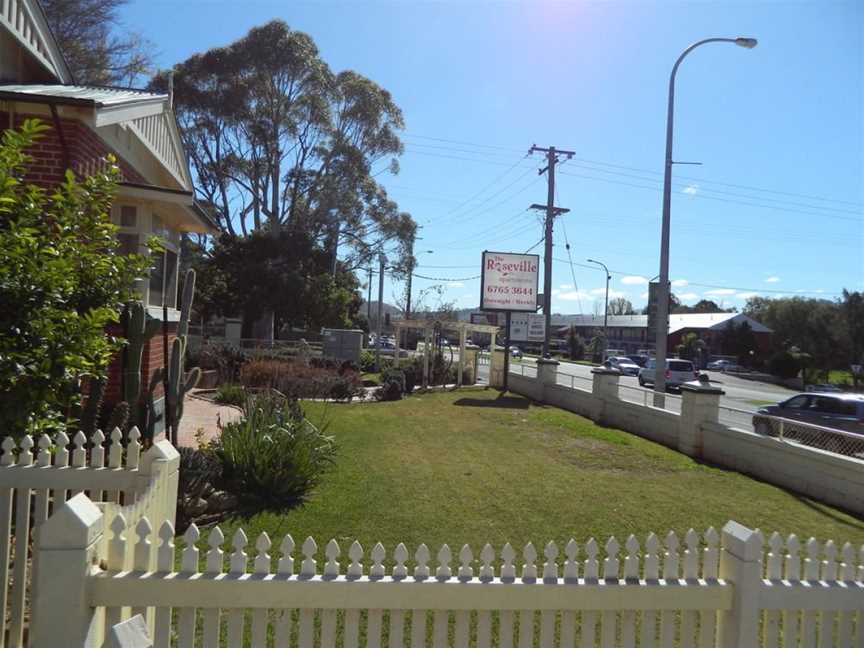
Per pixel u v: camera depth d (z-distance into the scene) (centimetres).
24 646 378
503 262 2562
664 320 1791
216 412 1354
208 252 3672
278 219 3644
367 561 564
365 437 1245
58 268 418
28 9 815
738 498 903
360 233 3953
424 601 305
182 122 3519
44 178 691
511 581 313
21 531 391
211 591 296
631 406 1530
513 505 779
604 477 990
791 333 5572
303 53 3450
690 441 1238
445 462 1036
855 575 340
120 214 866
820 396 1434
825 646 327
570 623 315
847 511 871
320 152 3709
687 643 324
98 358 489
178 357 780
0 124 693
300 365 2038
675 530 718
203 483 667
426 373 2414
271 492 734
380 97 3734
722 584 324
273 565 542
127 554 308
